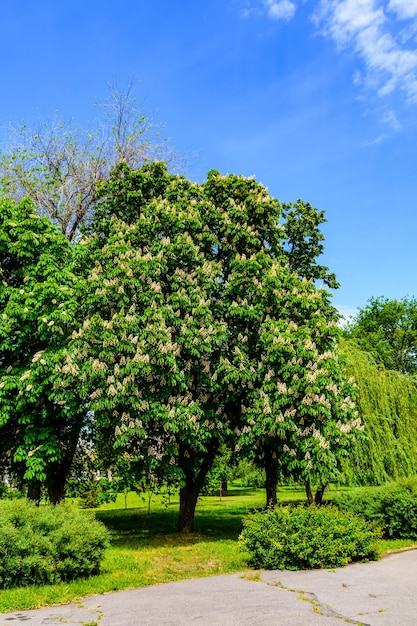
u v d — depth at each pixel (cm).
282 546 985
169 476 1402
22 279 1606
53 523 903
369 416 1820
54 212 2027
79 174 2067
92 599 773
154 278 1422
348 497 1569
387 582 855
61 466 1650
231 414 1530
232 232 1566
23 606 727
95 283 1397
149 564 1052
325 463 1321
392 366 4116
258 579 896
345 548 1030
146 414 1284
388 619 637
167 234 1537
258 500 2750
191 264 1470
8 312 1445
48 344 1496
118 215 1692
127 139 2131
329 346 1499
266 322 1433
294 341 1399
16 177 2005
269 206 1625
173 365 1287
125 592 821
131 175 1697
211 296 1526
